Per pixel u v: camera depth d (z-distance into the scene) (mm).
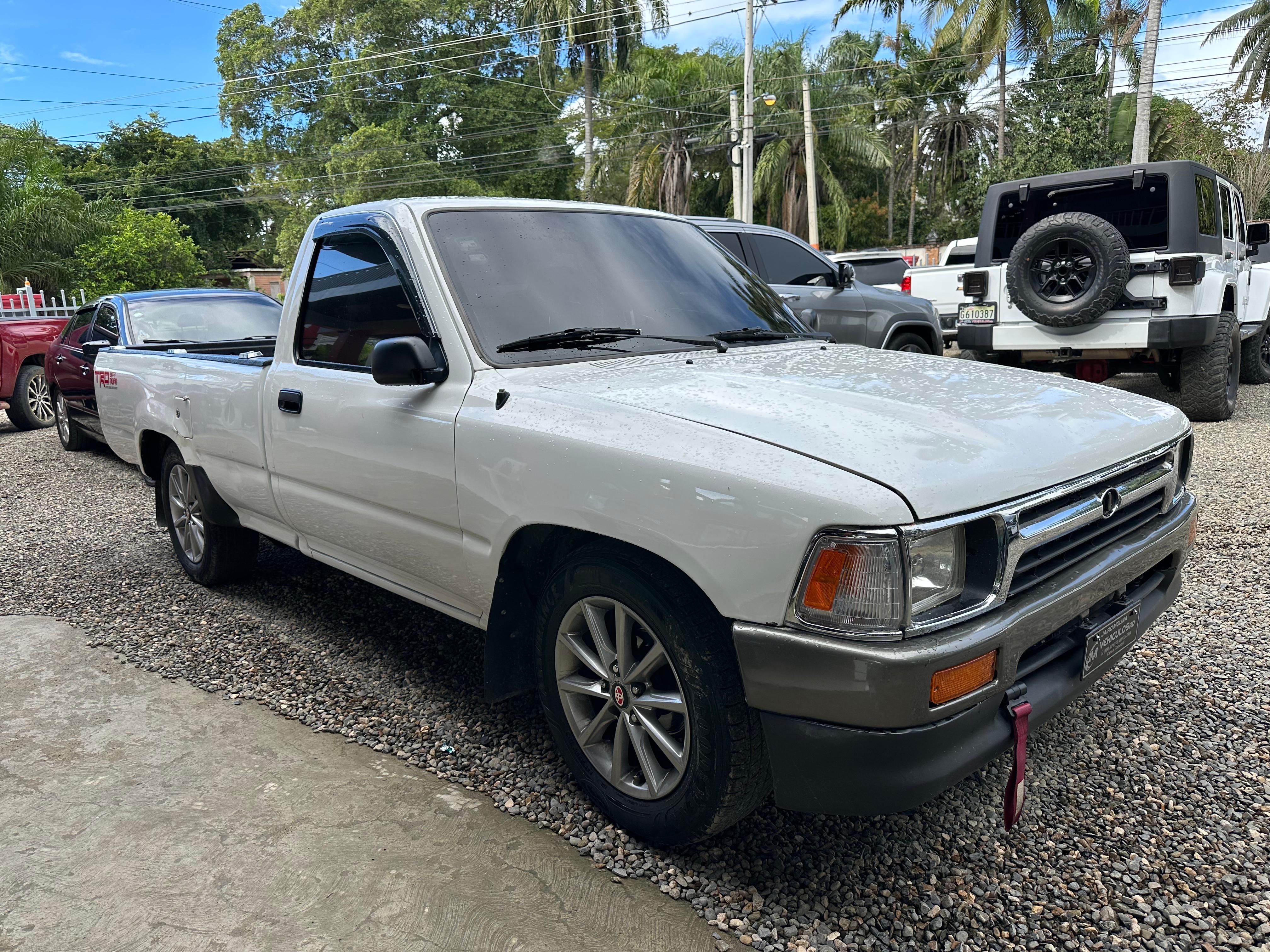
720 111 33906
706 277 3443
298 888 2279
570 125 44250
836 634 1874
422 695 3371
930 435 2102
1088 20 31094
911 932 2090
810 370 2707
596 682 2508
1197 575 4355
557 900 2223
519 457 2438
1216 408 7961
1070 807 2570
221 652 3807
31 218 20797
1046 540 2080
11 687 3523
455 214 3041
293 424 3379
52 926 2152
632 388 2457
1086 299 7367
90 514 6469
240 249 52781
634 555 2270
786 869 2322
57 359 8859
